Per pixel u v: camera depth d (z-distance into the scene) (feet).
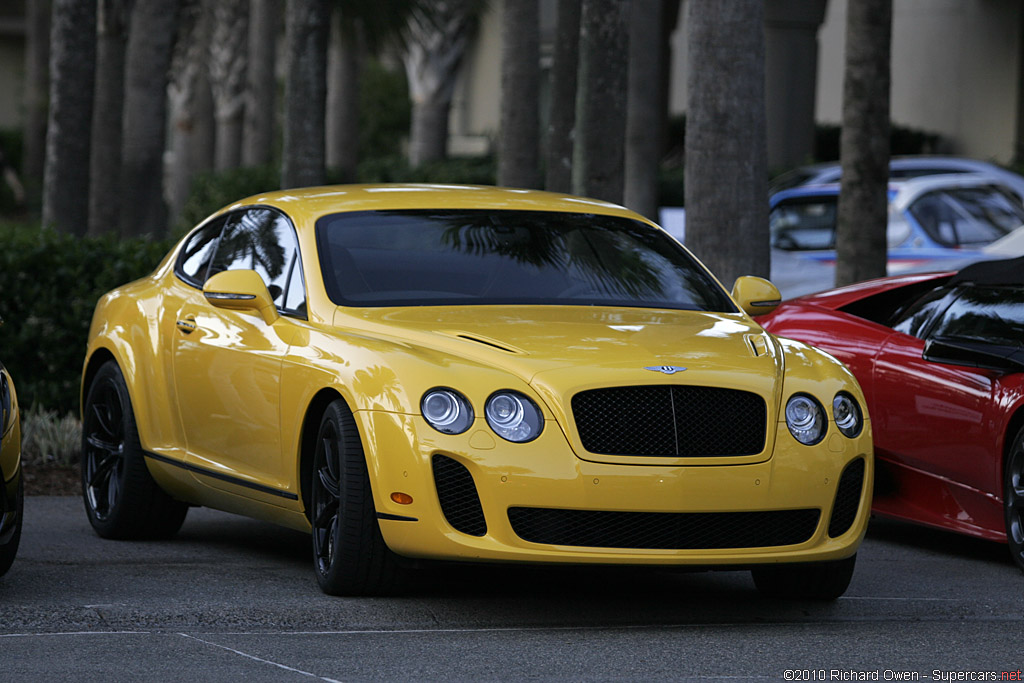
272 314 59.00
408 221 62.44
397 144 330.34
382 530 50.98
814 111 225.35
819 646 48.57
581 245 63.05
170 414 65.36
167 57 165.17
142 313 68.74
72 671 43.73
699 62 88.94
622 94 102.99
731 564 50.47
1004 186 135.13
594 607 54.39
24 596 54.03
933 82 258.16
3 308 95.40
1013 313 65.51
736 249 88.63
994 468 64.34
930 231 129.70
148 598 54.13
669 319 57.93
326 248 59.98
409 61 252.42
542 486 48.80
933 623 52.95
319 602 53.67
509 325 54.65
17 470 53.83
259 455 58.54
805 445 51.57
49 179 126.31
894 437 69.82
